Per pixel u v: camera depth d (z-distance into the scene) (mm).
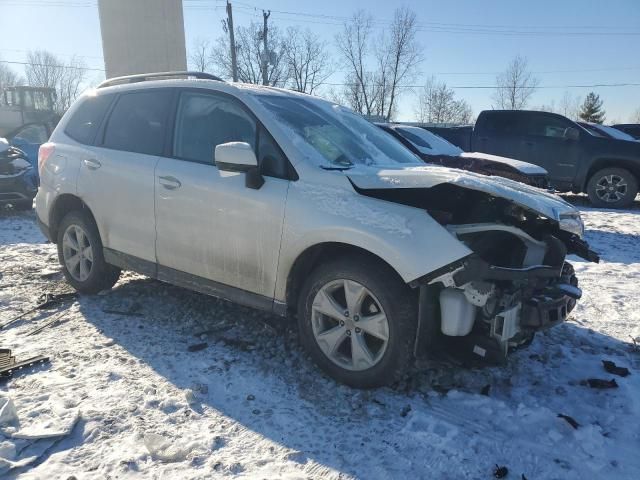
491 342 3107
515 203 3141
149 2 12781
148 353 3732
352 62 48469
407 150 4527
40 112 16828
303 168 3410
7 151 9133
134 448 2670
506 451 2770
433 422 2975
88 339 3947
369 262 3154
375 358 3182
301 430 2889
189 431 2840
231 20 34781
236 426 2904
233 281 3703
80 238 4785
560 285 3297
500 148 12477
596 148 11586
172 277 4066
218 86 3963
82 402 3051
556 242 3346
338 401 3184
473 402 3203
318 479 2512
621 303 5148
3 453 2557
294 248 3338
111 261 4504
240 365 3588
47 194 4945
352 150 3834
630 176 11477
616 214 10773
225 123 3830
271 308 3549
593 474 2617
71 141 4836
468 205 3473
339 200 3225
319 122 3938
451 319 3045
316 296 3369
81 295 4891
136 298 4805
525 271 2961
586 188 12031
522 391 3395
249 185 3492
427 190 3342
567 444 2846
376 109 49750
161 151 4133
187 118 4062
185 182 3850
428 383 3383
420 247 2939
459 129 13281
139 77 4820
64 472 2475
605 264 6727
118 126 4516
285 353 3770
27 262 6188
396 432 2896
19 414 2896
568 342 4199
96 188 4469
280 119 3664
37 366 3498
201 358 3674
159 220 4031
